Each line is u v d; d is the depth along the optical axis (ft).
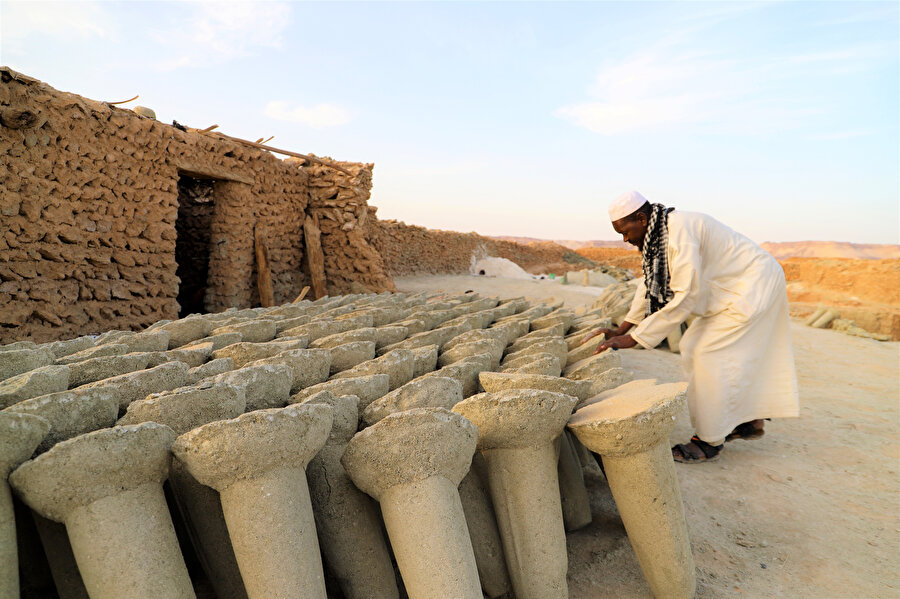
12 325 20.47
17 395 6.03
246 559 4.93
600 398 8.16
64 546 5.45
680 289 10.37
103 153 23.72
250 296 34.37
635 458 6.47
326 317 13.84
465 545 5.57
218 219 32.73
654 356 23.32
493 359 10.14
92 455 4.52
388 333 11.41
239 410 6.18
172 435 5.16
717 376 11.28
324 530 6.19
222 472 4.87
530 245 121.49
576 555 8.11
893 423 14.90
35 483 4.42
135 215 25.54
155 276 26.71
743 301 10.91
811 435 13.80
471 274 81.10
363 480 5.68
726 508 9.68
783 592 7.27
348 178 39.83
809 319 39.04
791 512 9.52
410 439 5.44
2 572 4.43
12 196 20.20
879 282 73.15
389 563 6.45
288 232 38.24
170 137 27.14
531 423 6.28
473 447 5.89
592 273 66.59
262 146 34.40
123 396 6.46
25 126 20.12
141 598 4.58
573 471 8.69
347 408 6.59
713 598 7.11
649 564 6.70
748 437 12.62
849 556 8.16
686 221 10.77
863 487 10.59
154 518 4.89
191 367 8.82
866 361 24.70
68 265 22.57
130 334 11.94
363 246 39.93
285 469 5.18
